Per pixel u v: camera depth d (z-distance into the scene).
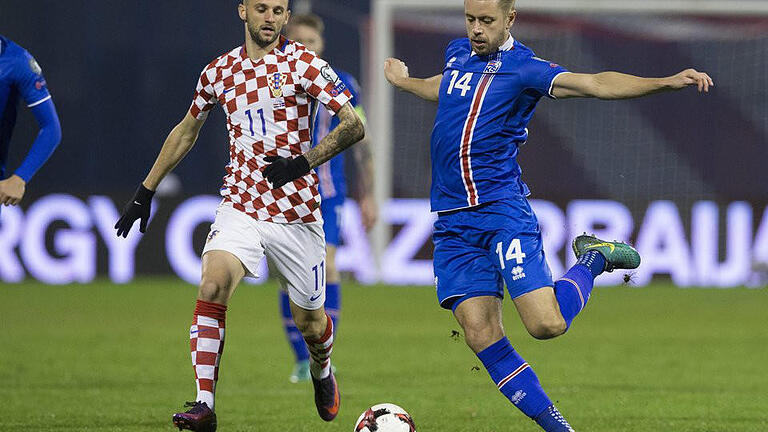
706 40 88.81
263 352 40.84
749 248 75.69
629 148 88.75
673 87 19.06
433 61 84.81
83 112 109.12
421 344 44.03
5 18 108.94
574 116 88.56
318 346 23.64
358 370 36.03
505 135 20.84
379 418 20.44
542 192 83.25
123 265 75.00
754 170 89.00
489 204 20.73
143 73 110.06
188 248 75.69
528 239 20.44
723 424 25.62
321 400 24.50
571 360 39.06
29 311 56.38
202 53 110.94
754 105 89.00
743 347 43.34
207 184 104.44
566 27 83.19
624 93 19.44
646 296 69.62
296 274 22.45
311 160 20.69
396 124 85.44
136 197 22.73
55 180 107.81
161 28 110.44
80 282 74.38
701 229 75.88
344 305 61.97
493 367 20.48
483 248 20.86
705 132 89.12
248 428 24.83
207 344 20.75
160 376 34.12
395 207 76.56
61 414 26.55
